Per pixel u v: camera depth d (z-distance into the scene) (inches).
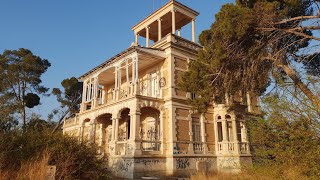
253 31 491.5
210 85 563.8
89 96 1075.9
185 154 776.3
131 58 847.7
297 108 349.4
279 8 485.4
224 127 863.7
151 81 909.2
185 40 906.1
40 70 1600.6
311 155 333.4
